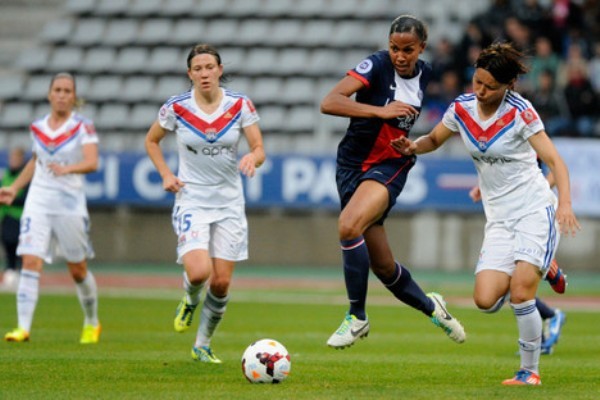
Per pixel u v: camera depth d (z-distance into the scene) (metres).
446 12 100.44
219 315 32.28
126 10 106.00
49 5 108.19
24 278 39.41
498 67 26.11
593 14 94.00
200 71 30.75
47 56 103.25
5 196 39.72
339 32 101.44
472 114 27.69
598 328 50.00
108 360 32.69
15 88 100.50
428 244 84.50
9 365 30.95
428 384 27.81
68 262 39.44
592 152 82.56
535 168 27.77
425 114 89.12
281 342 41.50
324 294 66.88
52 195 39.31
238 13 104.19
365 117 28.22
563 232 26.11
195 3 105.88
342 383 27.73
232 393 25.12
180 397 24.38
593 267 83.25
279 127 93.75
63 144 39.22
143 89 99.31
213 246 31.84
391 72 29.22
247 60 99.81
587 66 91.00
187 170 31.70
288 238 86.88
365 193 28.89
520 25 90.19
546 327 38.41
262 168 85.31
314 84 97.31
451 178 83.69
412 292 30.50
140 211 87.50
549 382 28.45
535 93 85.31
